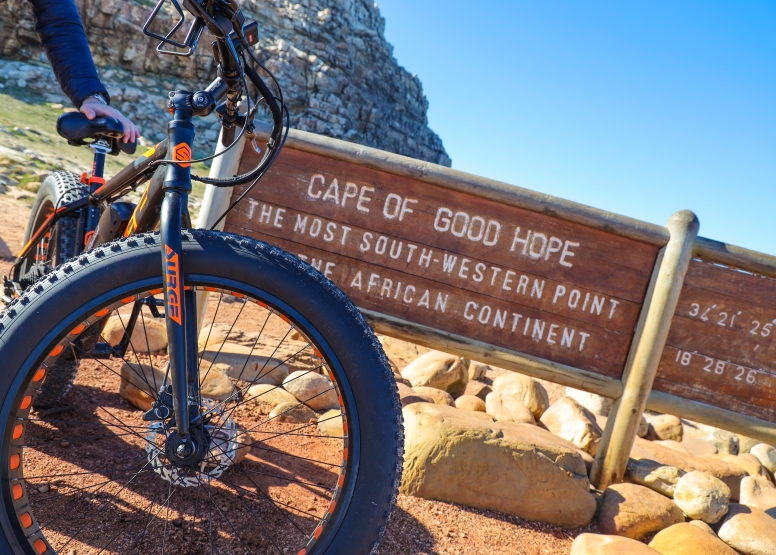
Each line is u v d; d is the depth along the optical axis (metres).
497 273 2.96
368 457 1.29
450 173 2.89
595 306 2.98
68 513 1.72
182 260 1.28
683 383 3.00
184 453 1.32
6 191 9.45
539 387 4.23
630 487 2.68
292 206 2.91
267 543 1.76
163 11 45.56
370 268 2.94
